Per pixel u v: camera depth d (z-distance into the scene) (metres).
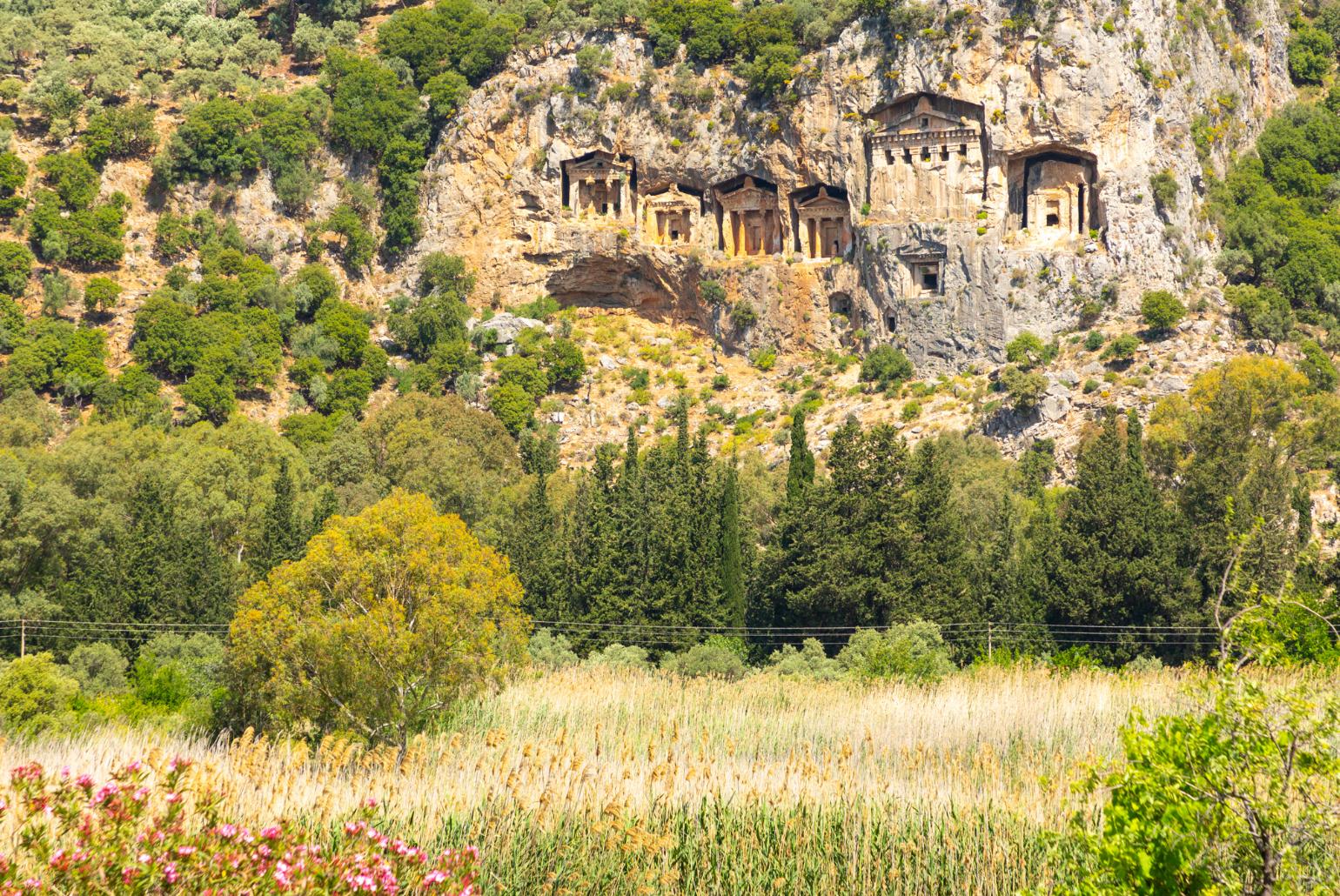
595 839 47.03
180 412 169.50
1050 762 60.69
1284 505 111.00
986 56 171.25
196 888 30.69
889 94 174.25
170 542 109.56
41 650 101.31
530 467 163.00
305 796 47.75
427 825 47.12
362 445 152.50
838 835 50.00
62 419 167.12
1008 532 108.94
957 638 101.12
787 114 180.75
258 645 69.00
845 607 105.88
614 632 106.88
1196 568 103.94
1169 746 31.53
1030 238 170.25
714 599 108.44
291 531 112.00
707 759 54.59
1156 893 30.86
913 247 172.00
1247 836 31.28
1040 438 153.50
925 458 110.00
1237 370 139.12
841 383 172.75
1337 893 31.80
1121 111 169.38
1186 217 172.75
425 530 70.88
